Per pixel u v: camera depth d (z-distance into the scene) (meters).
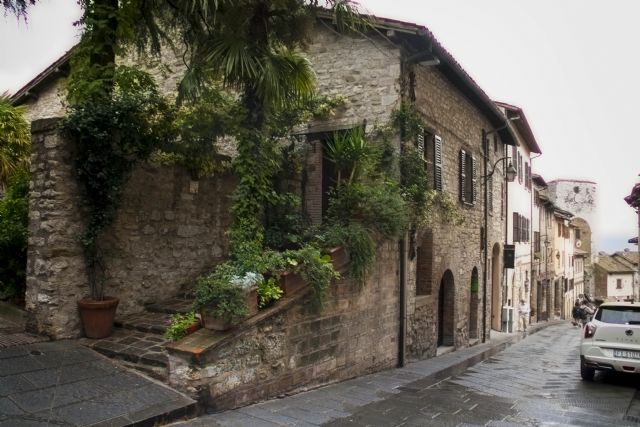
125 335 6.98
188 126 8.03
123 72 7.87
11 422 4.42
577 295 47.22
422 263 12.20
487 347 15.37
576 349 15.73
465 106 14.86
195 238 8.93
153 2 8.13
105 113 6.99
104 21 7.70
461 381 8.92
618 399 7.81
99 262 7.25
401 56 10.56
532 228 28.02
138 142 7.38
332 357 7.77
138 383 5.61
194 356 5.41
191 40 8.26
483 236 16.77
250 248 6.92
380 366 9.44
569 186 51.47
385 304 9.64
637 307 9.38
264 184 7.62
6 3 5.91
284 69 7.60
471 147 15.37
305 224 9.17
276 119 9.59
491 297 19.22
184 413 5.25
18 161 9.85
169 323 7.18
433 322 12.27
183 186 8.70
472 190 15.36
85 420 4.64
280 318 6.57
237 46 7.12
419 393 7.56
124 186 7.58
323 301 7.30
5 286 7.97
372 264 8.73
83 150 7.04
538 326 26.70
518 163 23.75
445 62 11.43
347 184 9.14
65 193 6.90
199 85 7.54
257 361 6.20
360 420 5.79
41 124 6.95
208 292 5.90
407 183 10.44
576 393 8.29
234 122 7.70
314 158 11.12
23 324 7.20
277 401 6.34
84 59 7.91
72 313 6.94
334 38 11.14
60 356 6.14
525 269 25.89
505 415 6.45
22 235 7.84
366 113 10.69
